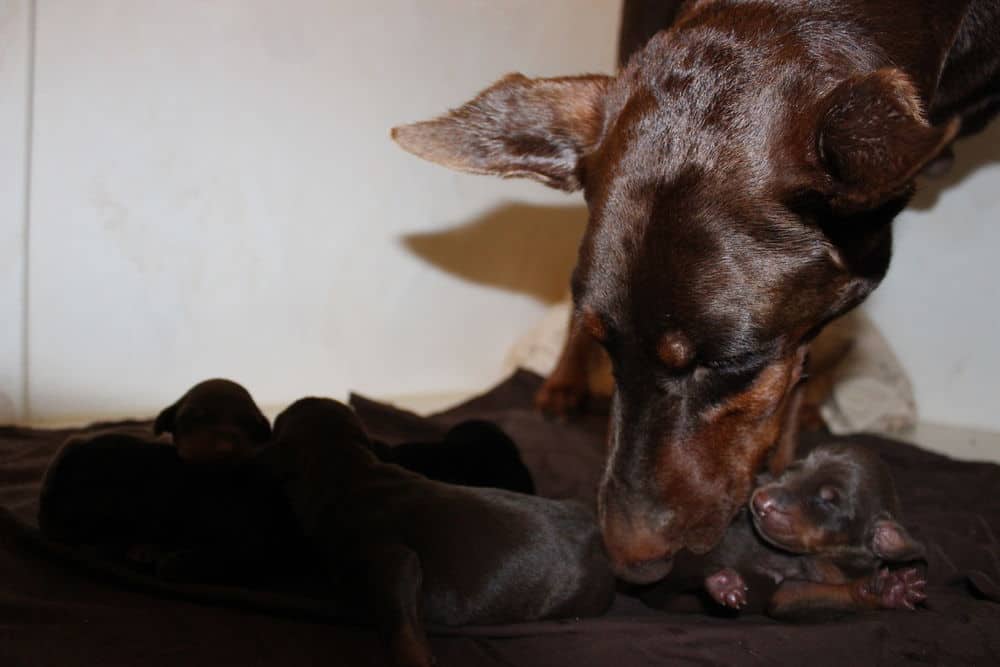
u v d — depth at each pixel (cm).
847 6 76
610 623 71
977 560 82
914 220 123
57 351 107
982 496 97
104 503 75
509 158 79
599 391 120
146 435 84
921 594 73
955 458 111
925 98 77
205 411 80
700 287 69
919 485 100
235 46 109
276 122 112
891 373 121
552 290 132
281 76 112
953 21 79
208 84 109
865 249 73
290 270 116
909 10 77
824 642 70
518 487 85
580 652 68
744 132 70
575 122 78
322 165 115
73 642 66
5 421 105
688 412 72
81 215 106
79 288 107
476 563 70
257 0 109
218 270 113
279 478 77
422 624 68
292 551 77
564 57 126
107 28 104
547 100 79
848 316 120
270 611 71
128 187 107
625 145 72
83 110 104
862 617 73
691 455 72
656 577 73
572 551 72
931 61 77
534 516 73
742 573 77
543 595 71
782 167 70
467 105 80
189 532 75
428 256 122
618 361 72
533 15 123
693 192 70
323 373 120
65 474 76
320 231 116
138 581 72
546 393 115
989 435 123
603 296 71
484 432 87
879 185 63
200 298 112
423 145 79
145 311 110
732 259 70
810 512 77
